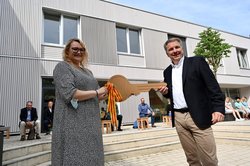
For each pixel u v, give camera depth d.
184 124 2.45
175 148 6.86
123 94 2.05
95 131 1.82
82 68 2.07
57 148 1.69
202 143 2.30
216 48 12.16
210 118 2.30
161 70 12.57
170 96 2.59
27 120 6.46
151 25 12.90
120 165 5.06
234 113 10.25
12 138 6.93
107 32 11.16
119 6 11.89
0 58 8.24
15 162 3.92
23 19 8.99
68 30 10.30
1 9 8.60
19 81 8.44
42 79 9.08
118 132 7.35
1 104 7.94
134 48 12.23
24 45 8.82
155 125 9.99
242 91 17.75
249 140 6.69
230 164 4.66
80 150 1.69
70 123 1.71
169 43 2.59
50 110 7.88
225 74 15.62
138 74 11.67
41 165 4.48
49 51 9.45
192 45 14.63
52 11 9.98
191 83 2.37
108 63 10.80
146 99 11.39
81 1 10.67
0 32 8.41
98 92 1.89
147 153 6.25
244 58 18.12
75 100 1.74
